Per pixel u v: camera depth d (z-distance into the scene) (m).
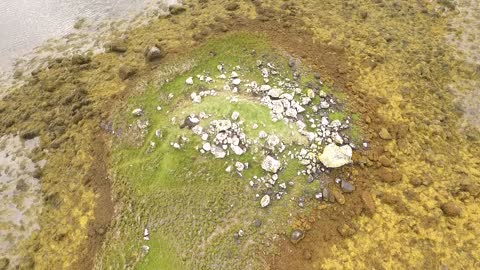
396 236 7.08
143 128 8.54
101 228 7.58
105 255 7.27
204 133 7.92
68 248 7.57
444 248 6.95
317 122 8.27
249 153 7.66
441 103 9.11
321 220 7.18
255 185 7.41
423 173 7.89
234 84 8.92
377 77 9.55
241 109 8.04
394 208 7.39
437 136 8.50
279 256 6.77
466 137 8.55
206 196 7.38
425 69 9.64
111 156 8.46
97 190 8.14
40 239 7.80
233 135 7.81
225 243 6.89
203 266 6.73
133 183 7.89
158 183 7.73
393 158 8.12
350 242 6.98
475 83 9.45
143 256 7.03
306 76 9.28
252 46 10.00
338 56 10.00
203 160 7.71
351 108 8.80
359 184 7.68
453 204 7.34
